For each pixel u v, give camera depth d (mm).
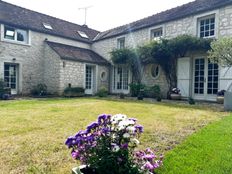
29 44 12477
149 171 1827
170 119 4875
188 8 10922
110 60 15133
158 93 10859
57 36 14188
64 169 2270
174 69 10961
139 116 5270
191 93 10164
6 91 10516
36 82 12898
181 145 2977
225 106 6477
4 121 4547
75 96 12383
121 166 1763
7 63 11664
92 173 1882
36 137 3367
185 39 9461
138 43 13133
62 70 12086
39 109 6414
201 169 2221
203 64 9797
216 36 9133
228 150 2725
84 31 17469
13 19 11977
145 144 3092
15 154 2670
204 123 4480
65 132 3676
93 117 5082
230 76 8547
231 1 8586
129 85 12805
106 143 1827
